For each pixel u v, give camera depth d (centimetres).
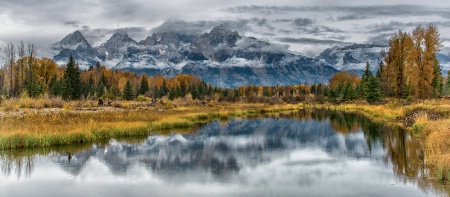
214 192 1462
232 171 1798
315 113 5938
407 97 5403
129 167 1883
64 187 1534
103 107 5200
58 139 2475
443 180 1529
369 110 5300
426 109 3544
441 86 7369
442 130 2098
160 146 2523
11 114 3538
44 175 1717
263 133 3275
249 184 1570
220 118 4931
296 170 1814
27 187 1528
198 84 12962
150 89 11538
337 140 2772
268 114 5784
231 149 2423
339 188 1489
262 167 1888
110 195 1431
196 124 4062
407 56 4803
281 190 1479
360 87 8406
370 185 1516
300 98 10662
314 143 2655
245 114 5744
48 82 9331
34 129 2548
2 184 1572
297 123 4216
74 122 2966
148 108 5394
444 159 1580
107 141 2675
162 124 3494
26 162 1972
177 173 1764
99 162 1994
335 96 9188
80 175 1720
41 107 4662
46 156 2127
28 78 8250
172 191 1478
